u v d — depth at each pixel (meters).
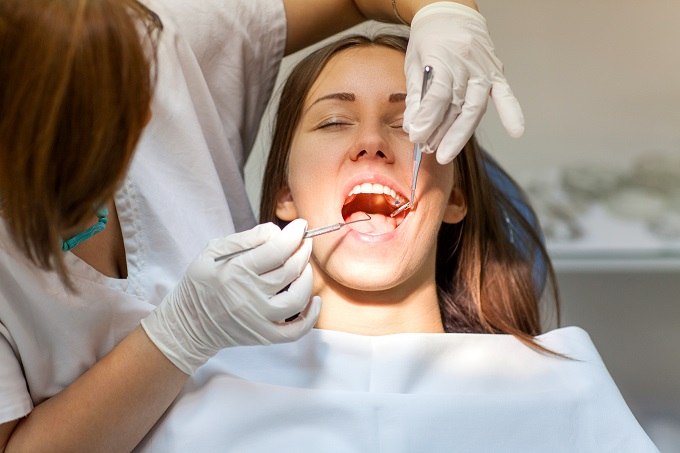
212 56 1.71
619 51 2.62
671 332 2.51
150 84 1.10
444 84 1.38
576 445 1.42
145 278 1.52
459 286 1.78
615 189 2.47
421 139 1.38
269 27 1.76
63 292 1.32
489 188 1.83
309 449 1.38
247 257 1.29
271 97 1.90
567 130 2.60
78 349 1.37
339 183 1.56
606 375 1.53
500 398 1.43
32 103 1.01
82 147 1.04
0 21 1.02
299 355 1.50
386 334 1.59
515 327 1.77
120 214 1.50
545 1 2.63
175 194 1.57
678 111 2.59
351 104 1.59
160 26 1.17
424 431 1.40
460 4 1.50
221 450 1.38
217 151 1.71
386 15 1.72
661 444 2.33
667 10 2.60
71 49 1.00
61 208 1.09
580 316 2.54
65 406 1.32
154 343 1.31
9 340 1.32
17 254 1.27
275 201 1.72
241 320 1.29
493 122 2.60
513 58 2.63
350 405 1.41
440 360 1.51
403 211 1.56
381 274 1.53
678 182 2.48
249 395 1.42
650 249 2.28
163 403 1.36
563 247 2.31
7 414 1.29
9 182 1.05
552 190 2.47
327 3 1.79
